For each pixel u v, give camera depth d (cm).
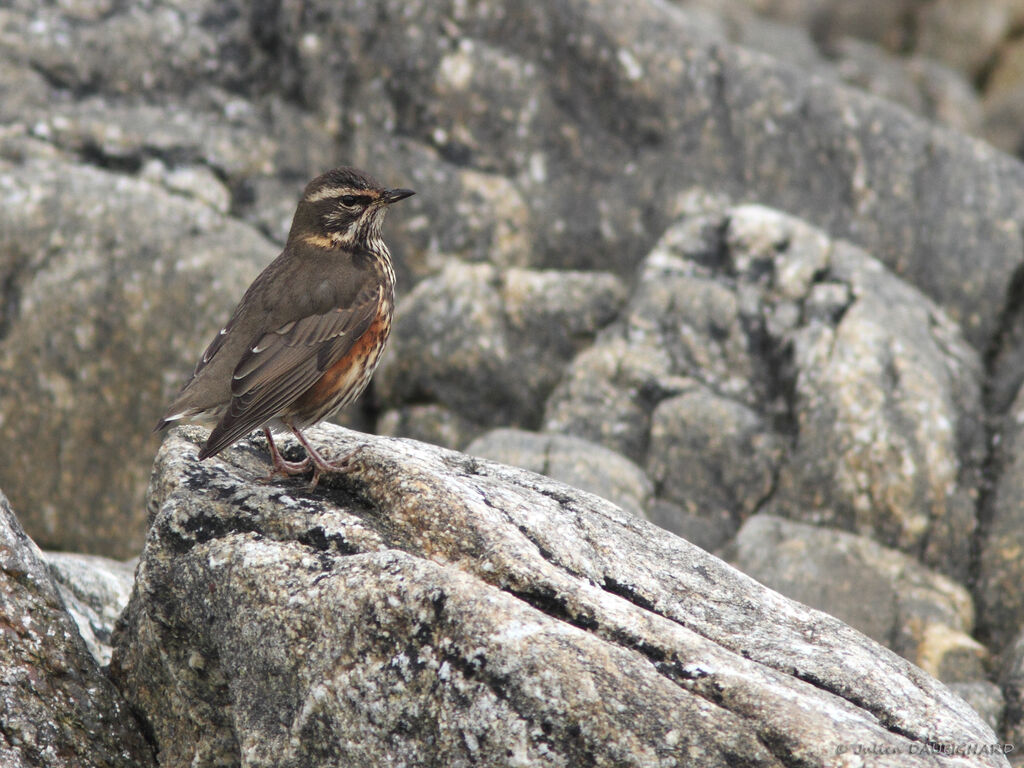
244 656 676
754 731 578
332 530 704
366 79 1698
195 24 1727
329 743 632
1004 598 1250
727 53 1722
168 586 719
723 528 1350
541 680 587
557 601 659
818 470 1342
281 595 665
